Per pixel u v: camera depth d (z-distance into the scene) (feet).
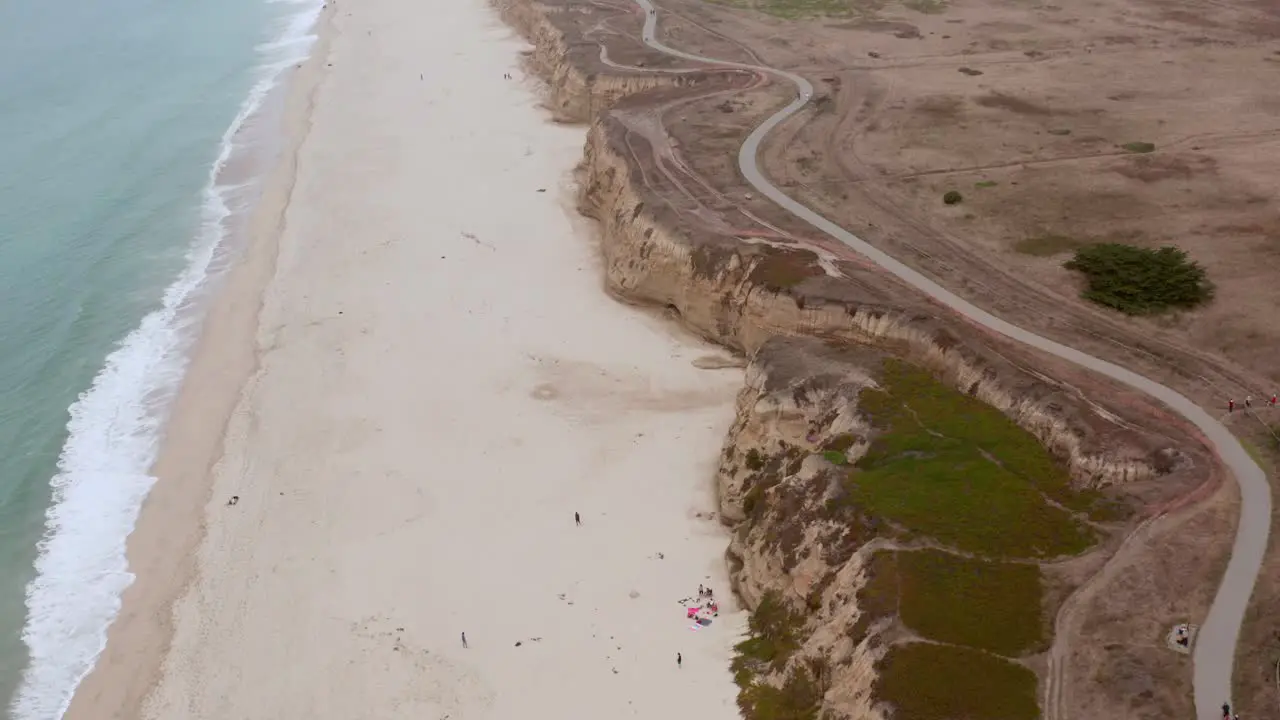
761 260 228.63
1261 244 237.45
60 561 189.06
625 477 199.62
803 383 186.39
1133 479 163.32
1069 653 132.46
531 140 351.05
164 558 187.62
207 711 156.46
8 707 161.48
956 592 141.90
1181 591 139.95
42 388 236.84
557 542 184.24
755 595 165.17
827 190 268.41
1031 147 297.33
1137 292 214.90
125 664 167.02
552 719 150.61
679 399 221.46
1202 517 152.46
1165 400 181.98
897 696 129.29
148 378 239.30
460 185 320.91
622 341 241.76
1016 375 185.88
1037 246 239.30
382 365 236.43
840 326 209.56
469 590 174.60
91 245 296.71
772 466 182.70
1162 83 350.64
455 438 212.02
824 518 159.84
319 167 338.13
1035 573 144.36
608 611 169.07
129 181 335.67
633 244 254.06
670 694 152.97
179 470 209.15
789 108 323.37
